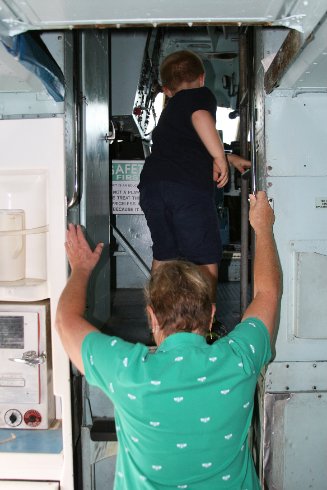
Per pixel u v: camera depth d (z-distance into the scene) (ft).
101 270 9.46
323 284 6.43
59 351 6.27
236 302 11.92
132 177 12.37
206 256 7.49
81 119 7.27
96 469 7.33
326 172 6.47
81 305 5.10
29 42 5.41
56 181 6.19
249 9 4.34
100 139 9.69
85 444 7.17
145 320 9.96
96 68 9.25
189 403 4.12
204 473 4.27
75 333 4.68
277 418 6.69
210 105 7.55
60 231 6.21
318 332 6.49
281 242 6.55
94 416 7.31
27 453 6.32
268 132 6.43
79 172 7.09
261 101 6.61
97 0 4.15
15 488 6.31
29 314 6.43
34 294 6.40
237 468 4.49
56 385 6.29
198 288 4.51
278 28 6.45
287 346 6.65
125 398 4.17
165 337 4.56
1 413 6.64
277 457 6.73
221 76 14.75
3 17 4.50
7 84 6.20
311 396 6.64
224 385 4.19
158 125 7.98
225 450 4.30
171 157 7.52
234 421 4.28
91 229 8.66
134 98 11.55
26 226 6.66
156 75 14.06
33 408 6.62
